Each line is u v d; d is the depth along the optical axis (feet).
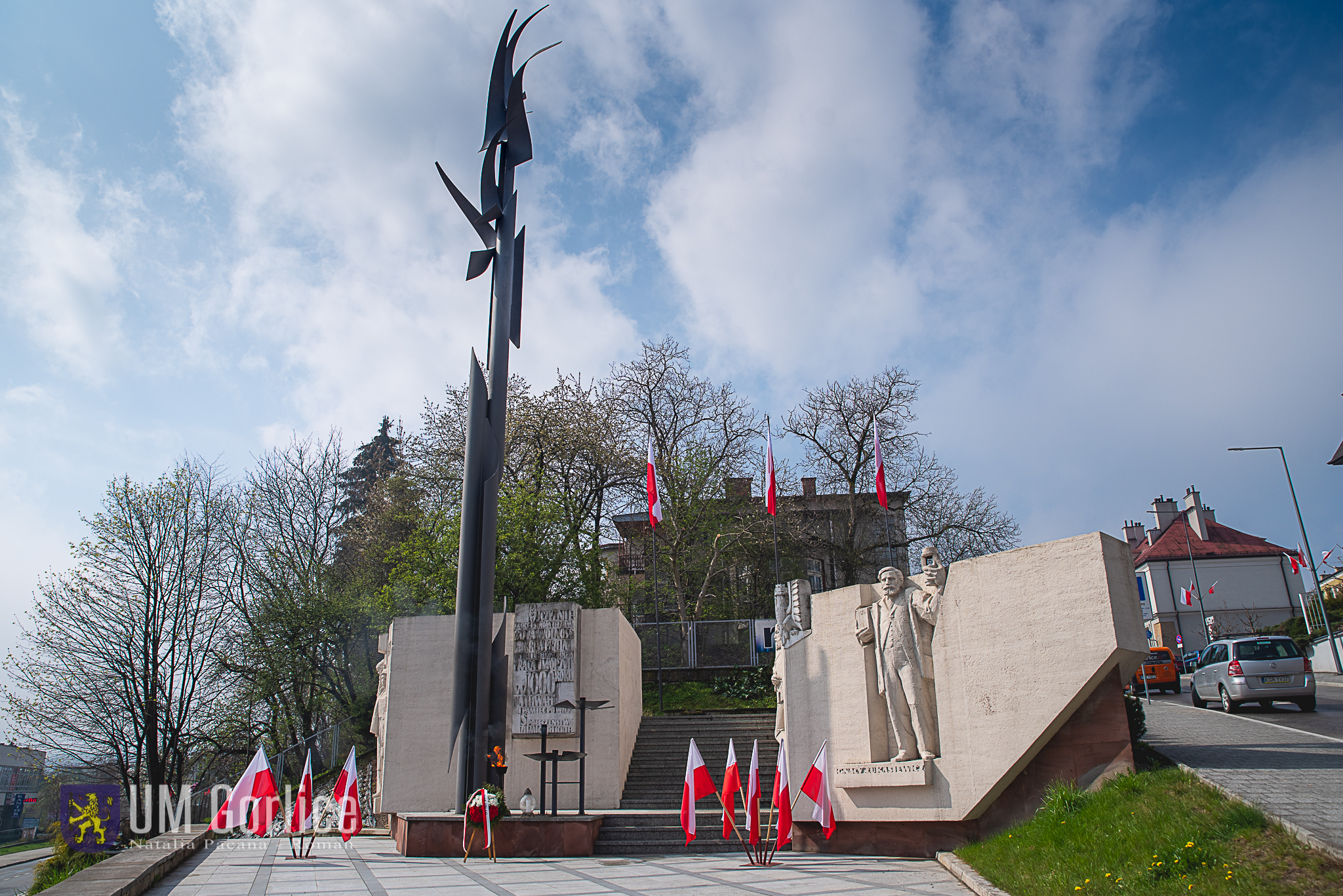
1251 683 63.36
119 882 32.81
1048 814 33.65
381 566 118.52
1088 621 36.76
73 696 94.43
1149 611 191.52
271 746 108.99
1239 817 25.43
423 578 101.35
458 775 54.44
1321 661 119.03
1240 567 186.91
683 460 126.00
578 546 114.01
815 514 136.98
